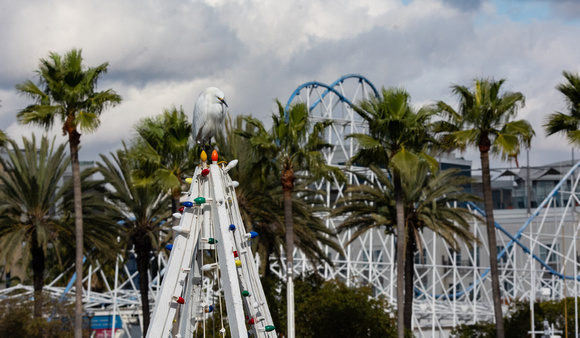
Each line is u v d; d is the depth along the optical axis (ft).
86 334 202.69
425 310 281.13
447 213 179.32
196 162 156.46
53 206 191.83
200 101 69.62
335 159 371.76
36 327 181.27
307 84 267.39
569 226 376.27
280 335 169.07
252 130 175.42
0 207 173.58
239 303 61.62
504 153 146.20
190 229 65.92
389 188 178.91
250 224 166.40
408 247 179.22
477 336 226.38
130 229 183.42
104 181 182.80
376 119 151.74
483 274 305.94
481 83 151.84
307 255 182.19
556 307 224.12
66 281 314.76
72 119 150.10
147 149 154.10
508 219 392.68
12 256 165.58
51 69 147.95
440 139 156.87
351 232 320.29
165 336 62.59
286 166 147.95
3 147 169.68
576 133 143.64
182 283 64.18
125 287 368.48
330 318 169.78
